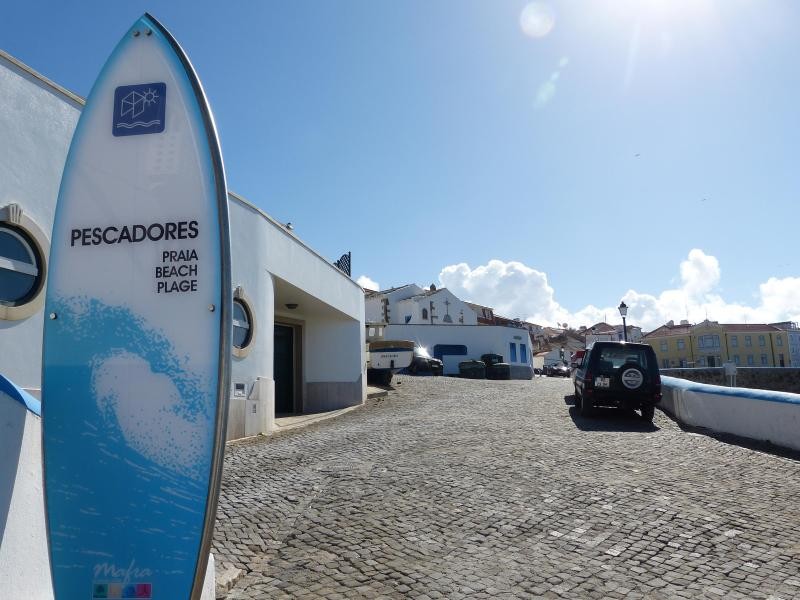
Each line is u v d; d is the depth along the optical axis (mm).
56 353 3379
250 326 13555
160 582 3174
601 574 4965
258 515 6688
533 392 21578
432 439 11250
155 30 3607
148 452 3262
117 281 3410
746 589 4625
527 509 6664
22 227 8188
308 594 4688
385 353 25359
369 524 6312
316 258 17578
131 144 3510
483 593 4648
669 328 102688
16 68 8250
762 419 10258
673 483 7594
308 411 19438
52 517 3254
